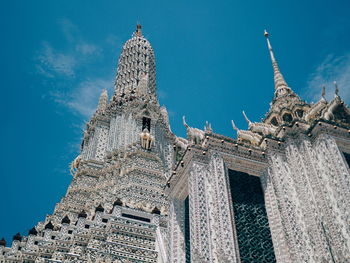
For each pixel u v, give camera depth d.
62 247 44.25
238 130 42.38
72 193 59.56
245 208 34.22
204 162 35.72
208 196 32.88
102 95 82.62
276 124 49.09
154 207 52.34
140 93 77.81
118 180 57.69
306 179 33.81
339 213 30.19
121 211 49.81
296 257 29.92
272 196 34.56
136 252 42.84
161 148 68.94
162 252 42.81
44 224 53.97
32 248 45.84
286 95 51.34
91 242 43.47
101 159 68.56
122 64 91.44
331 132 36.28
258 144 38.91
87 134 76.25
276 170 35.22
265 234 33.00
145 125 71.44
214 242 29.97
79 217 49.97
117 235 44.97
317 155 34.84
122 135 69.06
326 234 30.31
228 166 36.06
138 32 102.12
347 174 32.31
